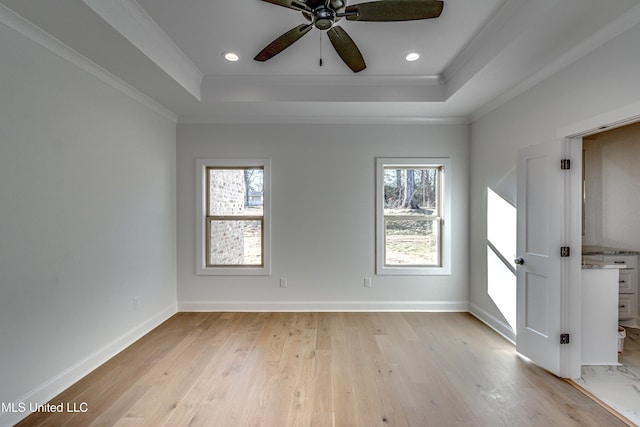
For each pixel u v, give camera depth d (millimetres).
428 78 3125
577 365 2271
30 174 1905
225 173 3850
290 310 3773
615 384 2217
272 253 3779
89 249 2379
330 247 3779
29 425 1761
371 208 3775
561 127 2293
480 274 3500
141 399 2008
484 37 2361
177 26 2260
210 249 3848
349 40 2074
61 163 2127
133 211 2936
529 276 2537
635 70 1750
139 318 3018
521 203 2611
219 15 2129
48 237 2025
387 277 3791
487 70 2467
